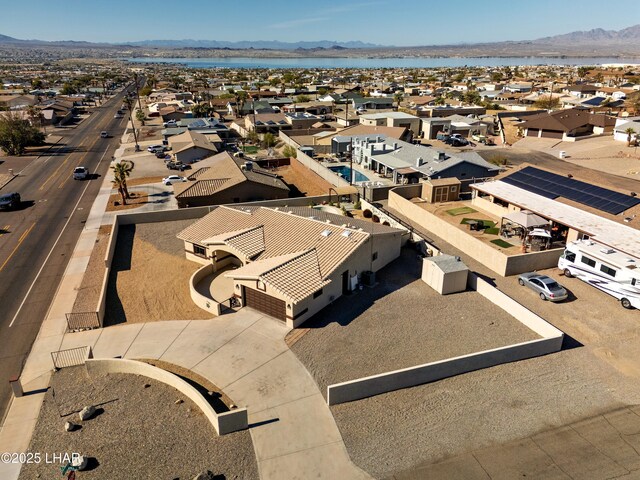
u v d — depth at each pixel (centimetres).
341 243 3378
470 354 2434
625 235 3559
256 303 3061
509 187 4909
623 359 2577
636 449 1977
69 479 1809
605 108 12312
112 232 4256
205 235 3869
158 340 2766
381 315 3014
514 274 3569
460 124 9925
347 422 2116
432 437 2038
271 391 2316
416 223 4716
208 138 9131
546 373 2456
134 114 14512
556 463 1908
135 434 2042
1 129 8644
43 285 3525
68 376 2461
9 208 5403
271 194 5638
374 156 6812
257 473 1852
